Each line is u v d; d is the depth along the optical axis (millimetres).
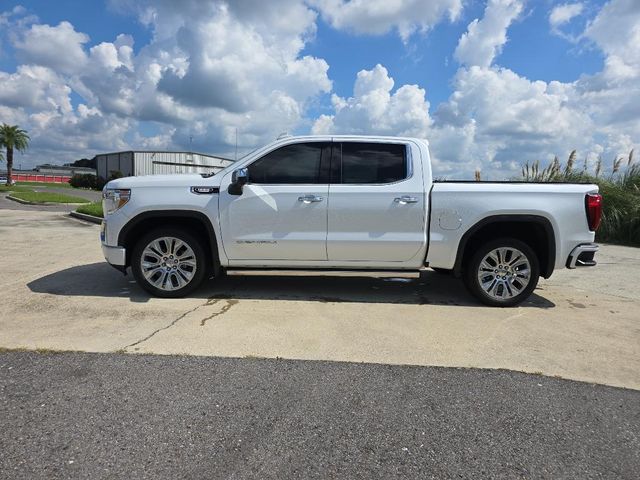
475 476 2252
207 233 5375
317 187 5113
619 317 4879
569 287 6363
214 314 4664
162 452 2369
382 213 5078
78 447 2387
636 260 8828
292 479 2193
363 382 3223
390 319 4652
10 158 60312
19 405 2783
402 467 2307
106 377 3189
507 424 2730
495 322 4629
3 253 8023
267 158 5219
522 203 5004
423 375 3359
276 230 5137
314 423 2688
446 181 5566
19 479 2125
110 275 6309
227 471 2234
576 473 2295
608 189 12023
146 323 4340
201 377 3230
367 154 5199
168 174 5496
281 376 3285
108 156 73688
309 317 4656
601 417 2834
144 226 5406
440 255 5137
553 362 3645
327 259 5215
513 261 5148
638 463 2389
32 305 4844
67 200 26484
